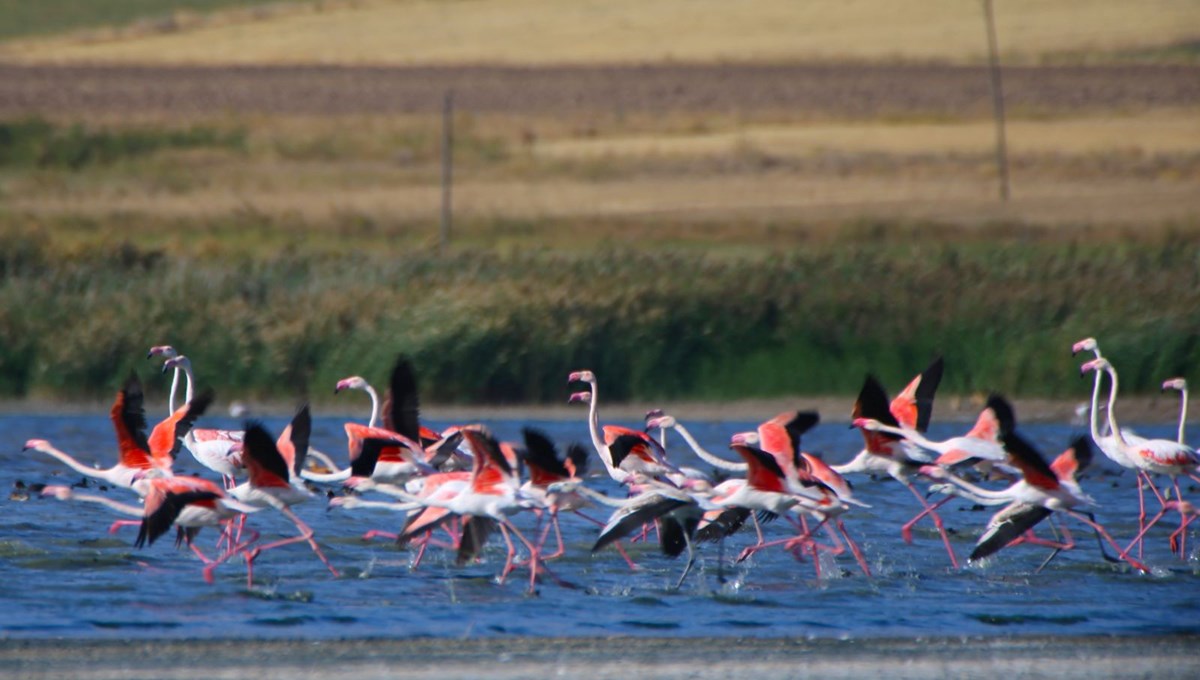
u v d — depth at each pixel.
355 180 50.88
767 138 56.66
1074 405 23.50
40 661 10.45
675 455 19.98
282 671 10.42
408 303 24.28
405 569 13.46
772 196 47.25
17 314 24.16
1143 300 24.67
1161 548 14.78
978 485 17.64
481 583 12.98
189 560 13.59
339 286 25.81
